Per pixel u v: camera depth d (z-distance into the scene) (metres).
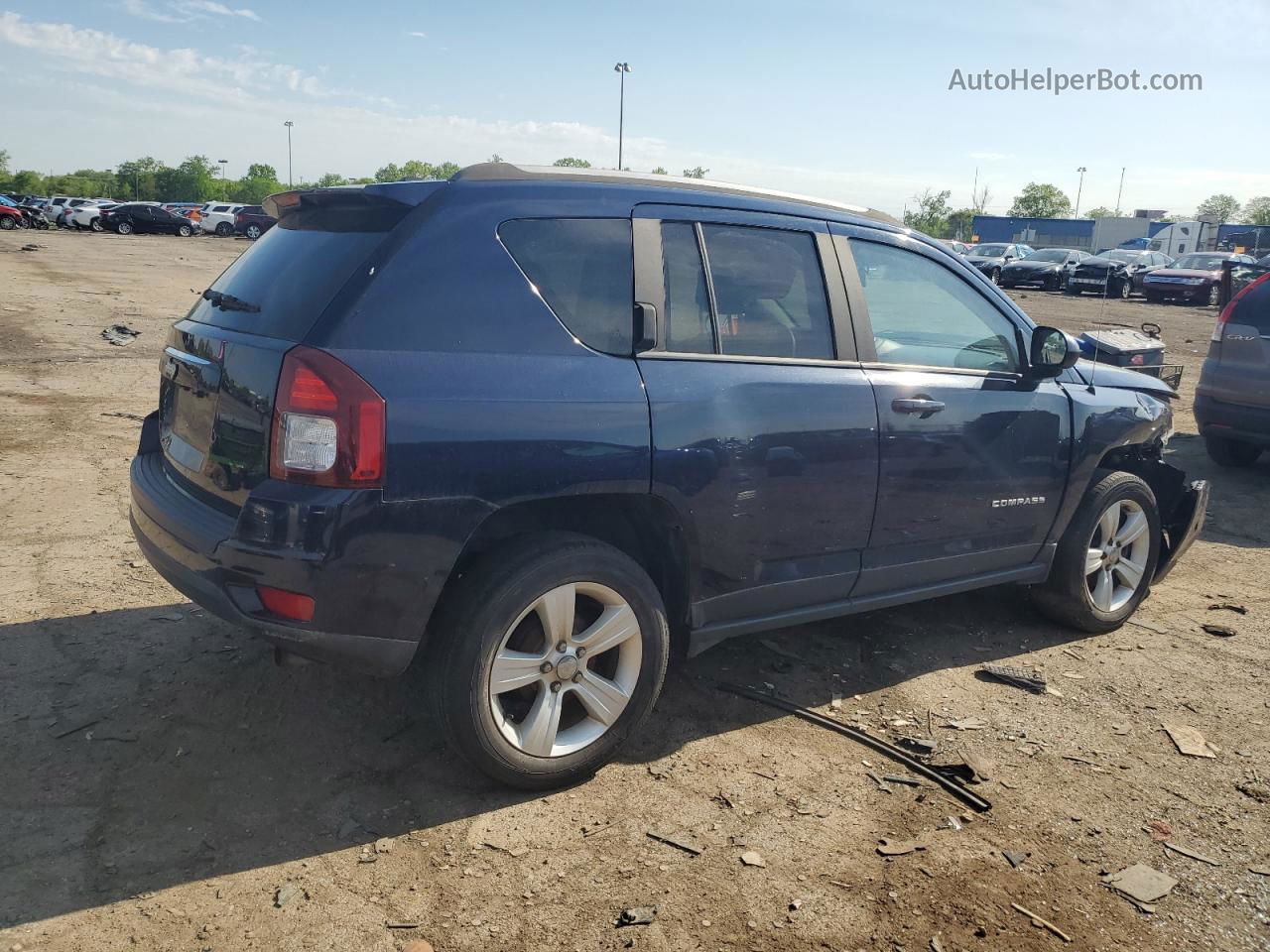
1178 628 4.91
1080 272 32.31
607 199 3.32
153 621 4.31
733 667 4.20
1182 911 2.75
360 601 2.79
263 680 3.82
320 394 2.72
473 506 2.88
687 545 3.37
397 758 3.36
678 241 3.42
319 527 2.71
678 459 3.22
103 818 2.94
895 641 4.59
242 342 2.96
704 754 3.48
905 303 4.02
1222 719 3.91
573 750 3.20
